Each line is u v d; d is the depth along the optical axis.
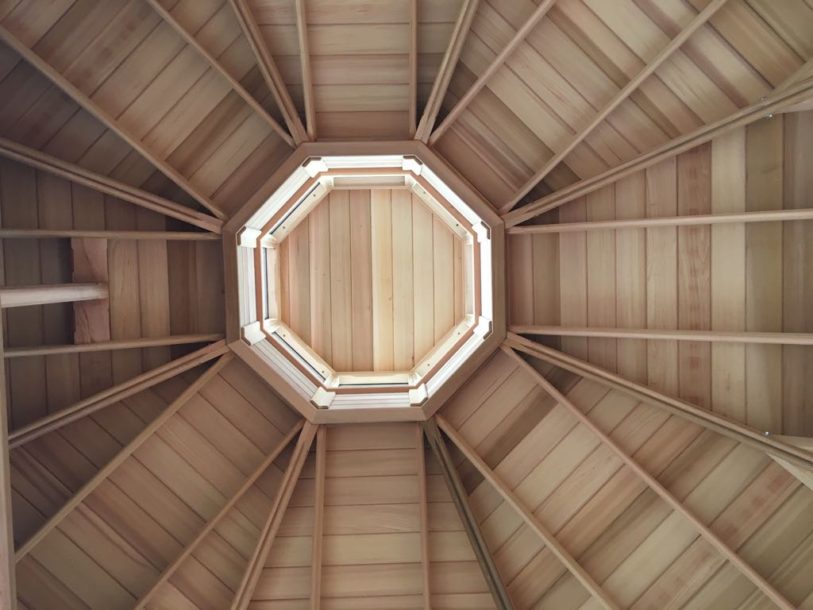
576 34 5.10
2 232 4.90
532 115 5.50
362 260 7.79
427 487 5.94
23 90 5.15
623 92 5.02
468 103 5.50
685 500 5.36
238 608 5.46
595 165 5.61
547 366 5.87
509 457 5.85
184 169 5.68
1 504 3.61
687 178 5.48
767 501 5.17
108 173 5.58
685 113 5.22
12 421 5.46
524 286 5.98
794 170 5.22
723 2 4.57
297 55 5.22
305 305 7.73
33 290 4.55
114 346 5.47
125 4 4.98
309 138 5.50
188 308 5.97
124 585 5.57
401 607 5.72
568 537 5.62
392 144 5.53
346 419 5.82
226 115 5.51
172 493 5.74
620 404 5.65
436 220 7.73
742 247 5.43
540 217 5.88
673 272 5.62
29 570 5.40
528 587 5.67
